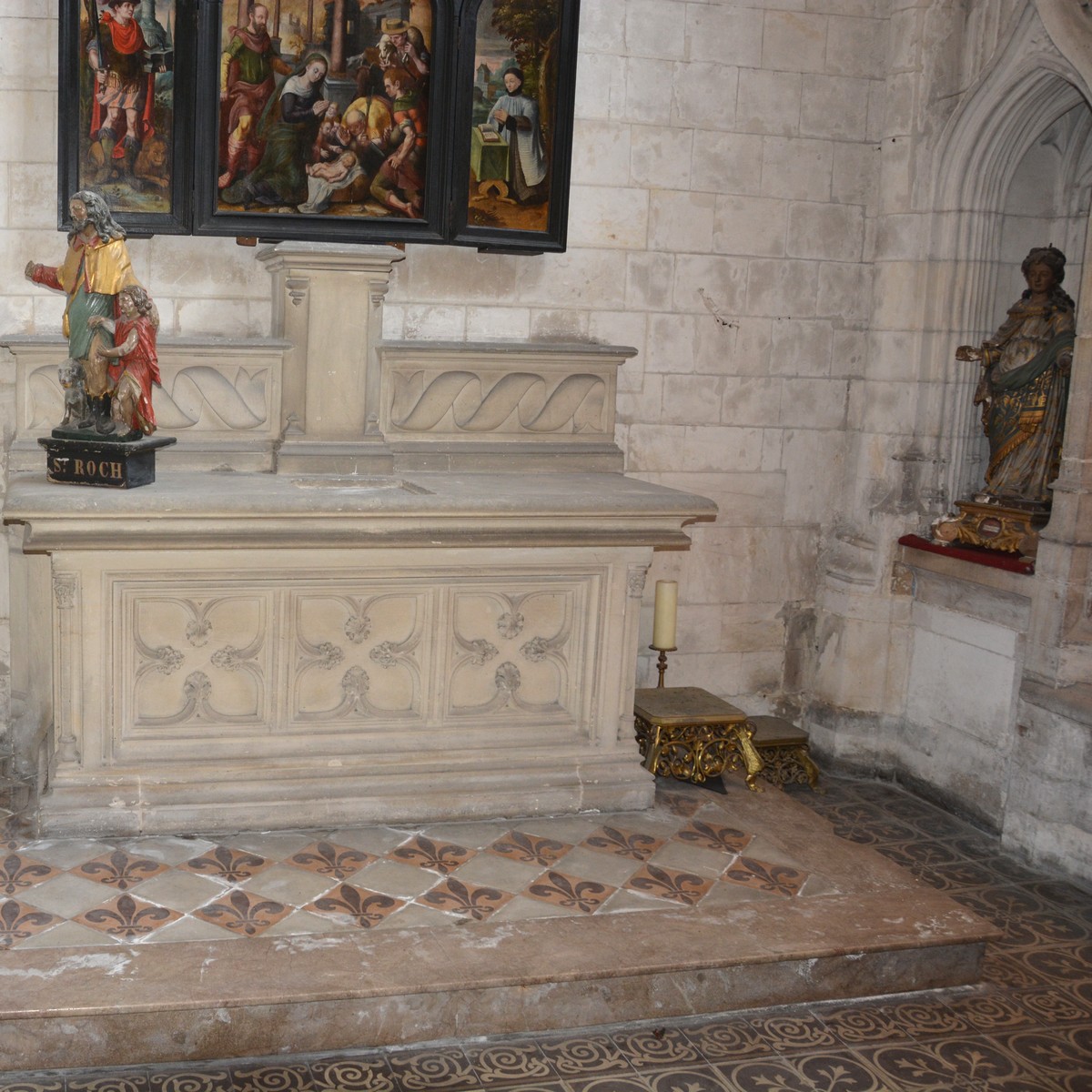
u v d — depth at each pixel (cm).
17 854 426
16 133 509
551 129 548
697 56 577
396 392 546
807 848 479
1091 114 567
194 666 452
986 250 585
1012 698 541
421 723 480
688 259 589
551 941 393
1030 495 549
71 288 452
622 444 592
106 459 441
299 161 520
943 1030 395
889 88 600
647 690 564
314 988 356
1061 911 480
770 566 625
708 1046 378
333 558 454
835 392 622
